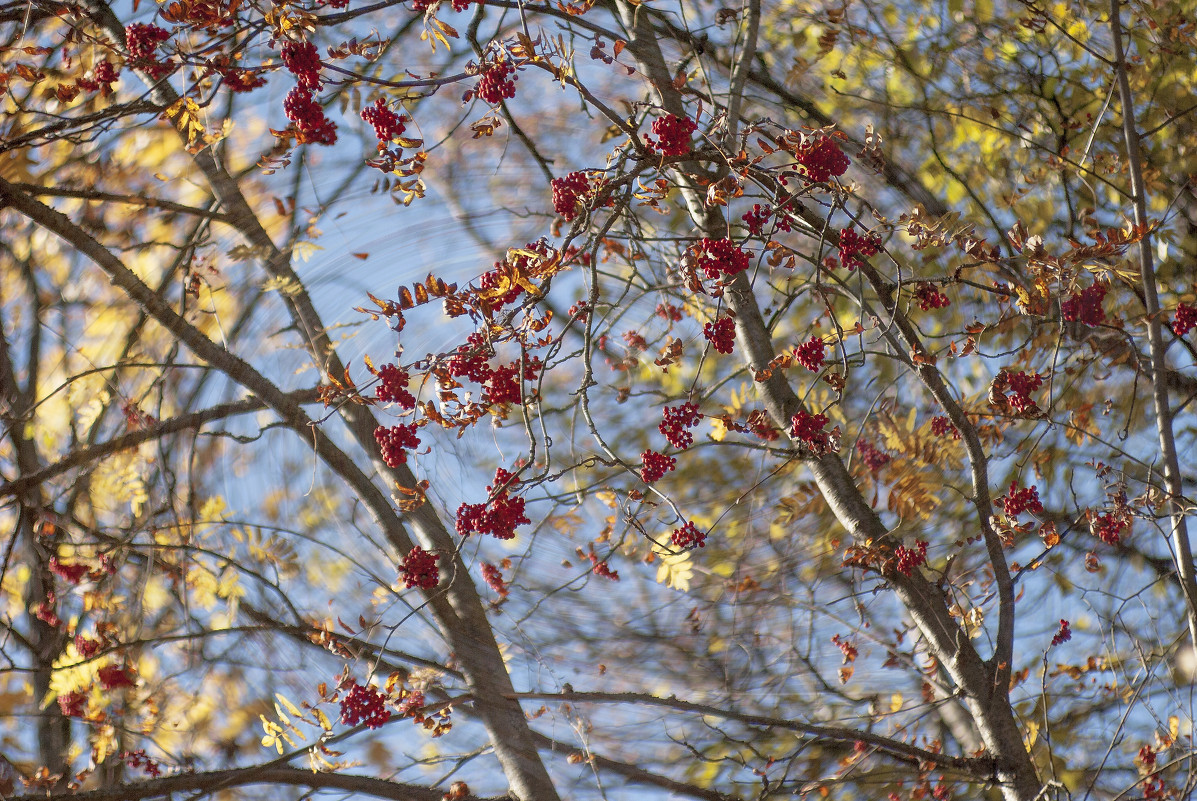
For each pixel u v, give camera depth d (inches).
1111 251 214.1
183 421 229.6
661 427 217.8
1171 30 242.5
